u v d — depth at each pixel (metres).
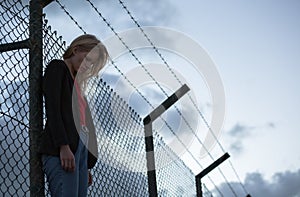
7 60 2.73
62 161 2.59
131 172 4.07
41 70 2.87
